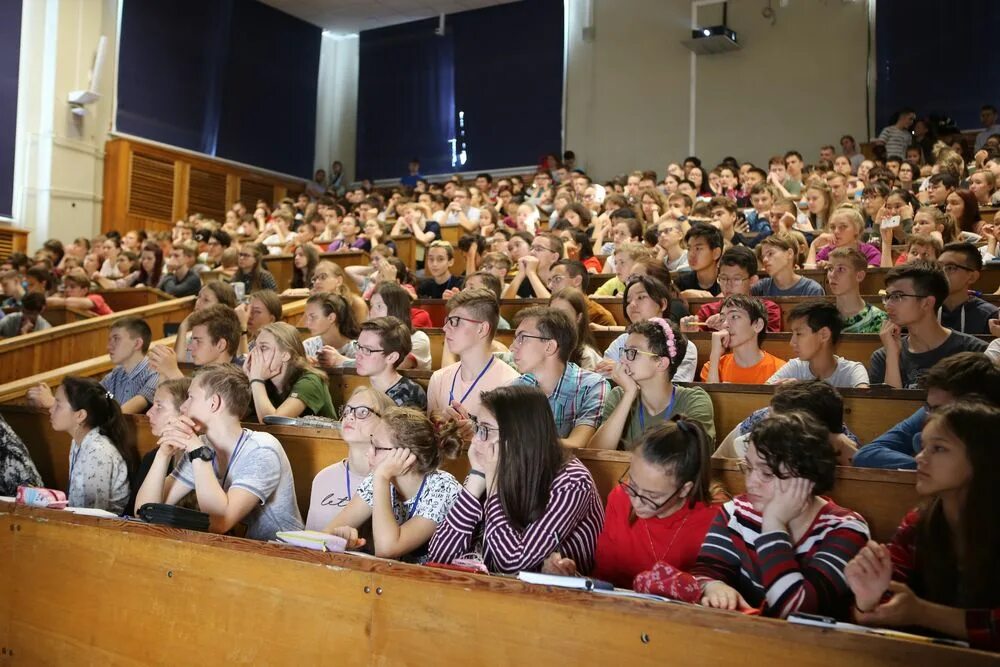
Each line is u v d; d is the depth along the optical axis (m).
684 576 2.00
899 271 3.42
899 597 1.79
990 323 3.43
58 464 3.61
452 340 3.39
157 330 6.23
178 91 13.40
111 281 9.07
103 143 12.58
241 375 3.06
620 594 1.79
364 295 6.20
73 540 2.48
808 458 2.02
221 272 8.16
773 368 3.75
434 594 1.90
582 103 13.64
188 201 13.42
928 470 1.92
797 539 2.07
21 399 4.26
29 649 2.51
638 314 4.18
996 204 7.17
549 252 5.83
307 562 2.07
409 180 14.71
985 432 1.88
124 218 12.55
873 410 3.07
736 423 3.23
